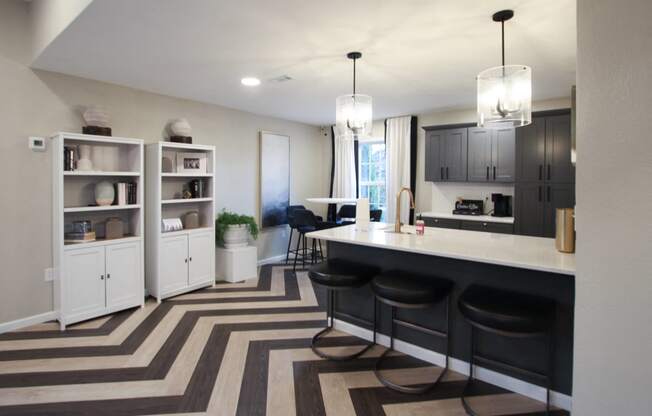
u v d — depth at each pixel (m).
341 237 2.77
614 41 1.20
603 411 1.26
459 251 2.20
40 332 3.05
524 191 4.29
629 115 1.18
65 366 2.50
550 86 3.82
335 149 6.26
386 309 2.82
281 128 5.77
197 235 4.19
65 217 3.41
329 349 2.78
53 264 3.32
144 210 3.98
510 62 3.05
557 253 2.13
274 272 5.10
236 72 3.34
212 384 2.30
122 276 3.49
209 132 4.69
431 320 2.59
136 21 2.28
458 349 2.46
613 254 1.23
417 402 2.13
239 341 2.91
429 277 2.45
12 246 3.09
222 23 2.31
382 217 5.87
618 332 1.23
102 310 3.35
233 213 5.05
